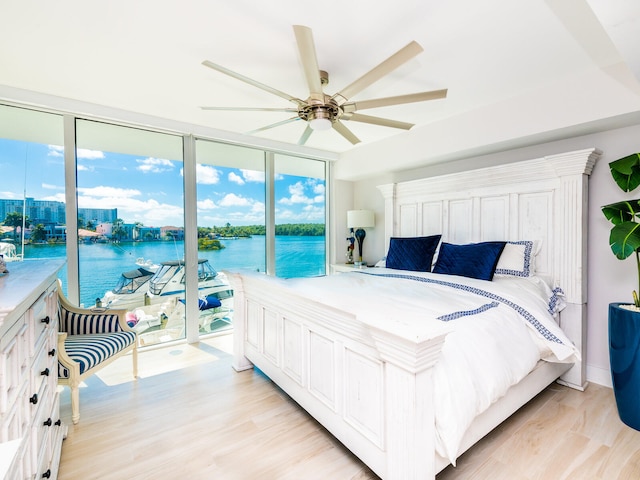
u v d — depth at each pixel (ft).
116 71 7.39
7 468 2.49
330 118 6.76
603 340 8.27
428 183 11.93
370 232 15.65
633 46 4.92
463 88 8.24
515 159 10.01
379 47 6.39
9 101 8.35
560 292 8.32
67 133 9.24
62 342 6.42
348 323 4.99
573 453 5.61
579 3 5.13
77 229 9.52
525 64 7.07
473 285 7.85
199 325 11.82
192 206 11.51
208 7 5.24
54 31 5.88
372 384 4.66
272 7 5.24
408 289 7.91
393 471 4.14
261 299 8.08
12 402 3.09
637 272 7.66
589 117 7.45
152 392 7.87
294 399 6.76
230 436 6.15
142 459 5.54
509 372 5.30
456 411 4.32
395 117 10.31
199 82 7.95
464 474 5.10
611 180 8.11
